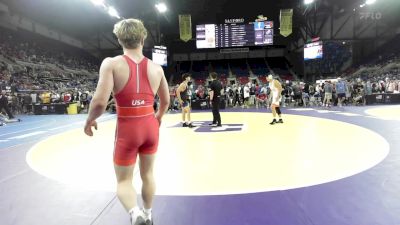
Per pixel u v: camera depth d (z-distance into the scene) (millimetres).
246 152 6266
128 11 29406
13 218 3301
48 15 30406
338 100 18922
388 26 33094
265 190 3932
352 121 10859
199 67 42562
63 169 5344
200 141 7703
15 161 6078
